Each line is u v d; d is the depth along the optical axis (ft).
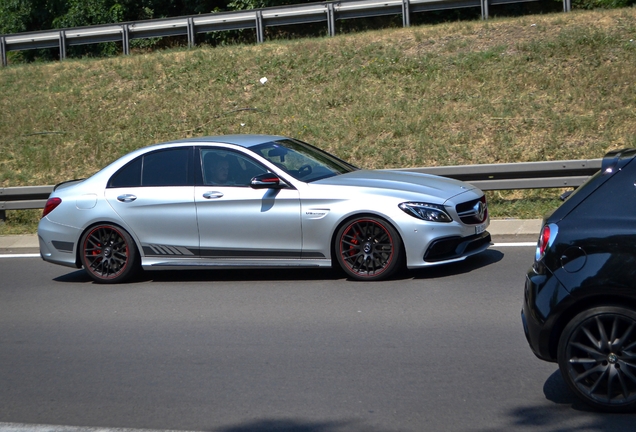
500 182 35.17
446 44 53.31
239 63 56.08
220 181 26.61
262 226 25.72
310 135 46.80
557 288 14.15
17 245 36.70
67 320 23.56
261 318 22.18
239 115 50.44
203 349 19.72
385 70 51.49
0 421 15.78
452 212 24.52
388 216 24.31
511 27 53.93
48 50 88.22
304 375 17.34
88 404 16.47
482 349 18.30
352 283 25.25
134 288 27.30
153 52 63.67
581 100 44.98
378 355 18.34
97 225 28.04
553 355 14.67
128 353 19.85
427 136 44.39
